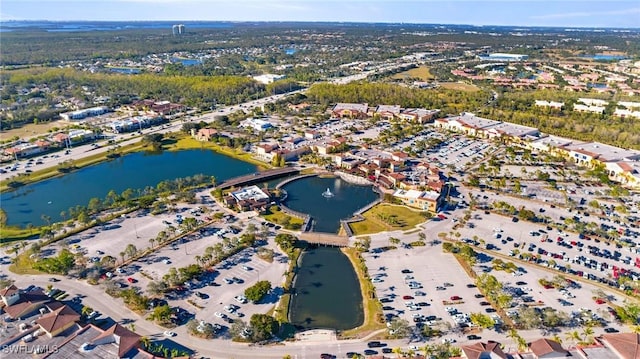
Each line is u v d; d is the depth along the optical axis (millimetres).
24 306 136750
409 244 189125
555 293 155000
